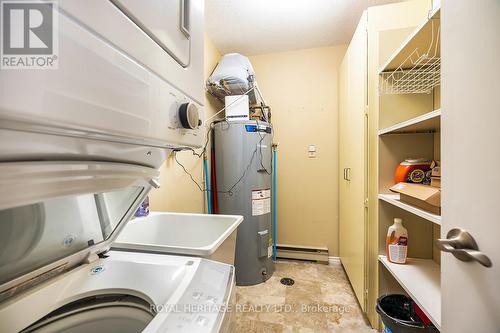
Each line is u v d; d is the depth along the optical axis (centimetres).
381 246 151
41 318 66
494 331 54
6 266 58
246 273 213
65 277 72
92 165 49
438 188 101
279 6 192
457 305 65
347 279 222
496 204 54
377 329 153
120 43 41
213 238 133
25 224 61
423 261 142
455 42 66
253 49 264
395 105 147
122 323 72
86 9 34
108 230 87
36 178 38
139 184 75
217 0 184
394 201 126
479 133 58
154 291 70
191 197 207
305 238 269
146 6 48
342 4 189
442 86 71
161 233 139
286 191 273
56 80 30
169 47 57
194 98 70
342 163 235
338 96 256
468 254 58
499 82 53
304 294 197
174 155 181
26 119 28
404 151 146
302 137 268
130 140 50
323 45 257
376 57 150
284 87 271
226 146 219
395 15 148
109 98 38
